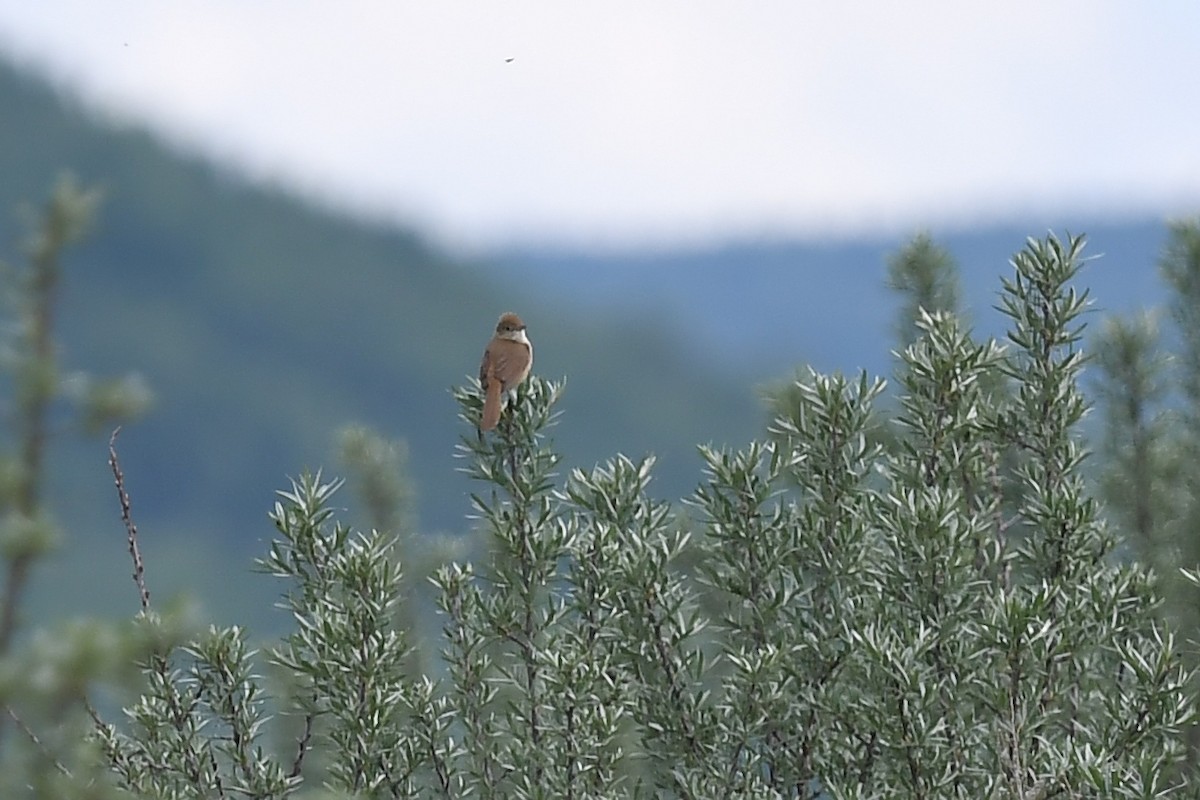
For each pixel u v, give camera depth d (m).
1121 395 14.44
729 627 11.38
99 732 10.21
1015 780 9.68
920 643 10.27
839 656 10.89
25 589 6.02
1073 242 11.93
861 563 11.18
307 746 11.19
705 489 11.39
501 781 11.16
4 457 5.94
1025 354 12.05
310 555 11.33
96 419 6.10
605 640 11.30
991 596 11.16
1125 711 10.25
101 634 6.09
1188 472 14.11
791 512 11.53
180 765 10.53
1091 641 10.56
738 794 10.70
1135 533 13.92
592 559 11.24
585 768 10.64
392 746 10.77
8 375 6.04
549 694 10.84
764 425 13.70
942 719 10.05
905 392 11.84
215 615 10.96
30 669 5.98
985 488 12.28
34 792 6.53
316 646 10.91
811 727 10.84
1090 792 9.70
